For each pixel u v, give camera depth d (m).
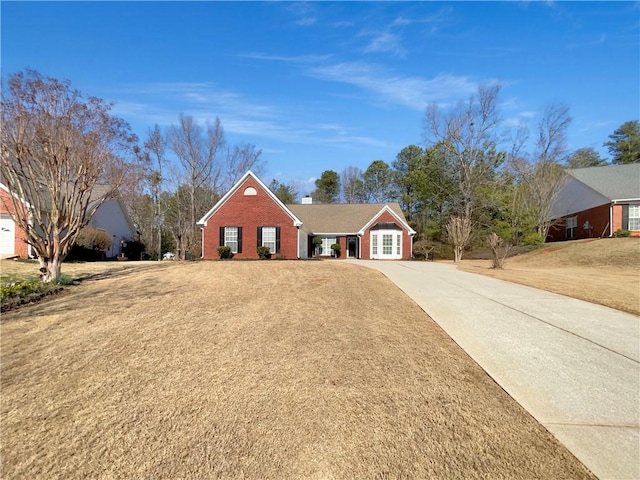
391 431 3.74
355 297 9.54
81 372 5.39
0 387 5.05
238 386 4.77
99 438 3.82
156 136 36.16
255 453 3.47
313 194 60.75
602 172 31.50
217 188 39.81
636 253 20.84
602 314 7.90
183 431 3.85
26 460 3.55
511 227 32.91
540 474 3.09
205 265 17.16
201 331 6.93
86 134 12.85
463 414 4.03
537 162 33.28
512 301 9.14
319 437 3.67
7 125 11.73
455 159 38.75
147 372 5.29
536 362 5.38
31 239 12.21
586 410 4.08
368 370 5.16
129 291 10.85
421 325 7.15
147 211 40.72
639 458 3.26
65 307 9.19
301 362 5.46
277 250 24.78
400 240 30.89
